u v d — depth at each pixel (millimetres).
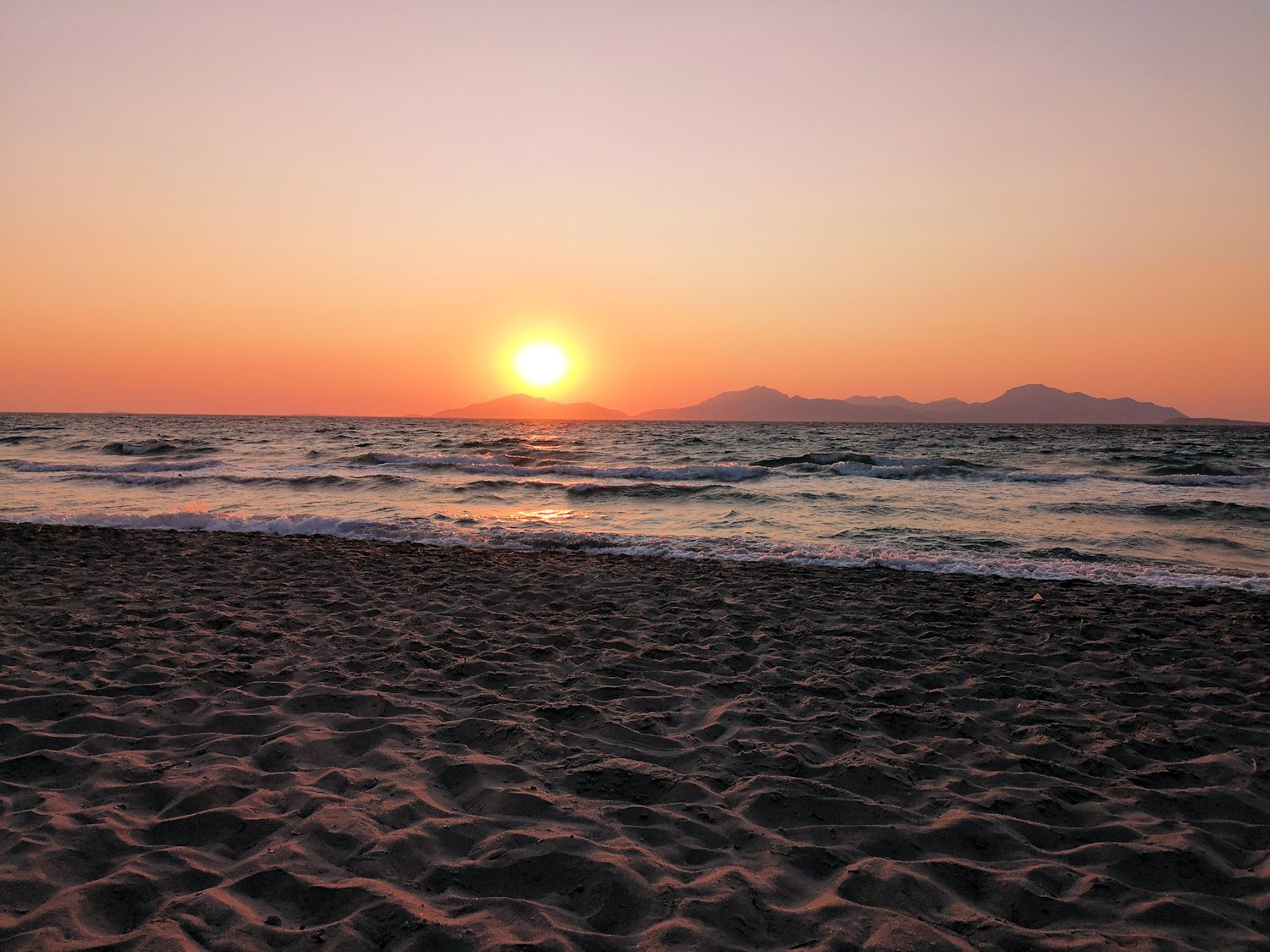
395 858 3291
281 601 8609
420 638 7160
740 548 12797
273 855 3295
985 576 10797
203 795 3865
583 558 12031
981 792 4188
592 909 2998
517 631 7516
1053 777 4406
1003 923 2953
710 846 3531
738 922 2914
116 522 15406
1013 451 48469
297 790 3969
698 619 8117
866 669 6496
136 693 5430
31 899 2910
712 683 6043
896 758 4625
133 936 2689
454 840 3502
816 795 4082
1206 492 22781
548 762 4426
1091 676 6367
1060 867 3393
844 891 3162
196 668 6082
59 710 5090
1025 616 8414
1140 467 33156
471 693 5676
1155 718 5402
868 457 34156
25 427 80250
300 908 2938
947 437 79688
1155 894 3197
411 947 2691
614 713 5289
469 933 2783
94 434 62656
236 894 3002
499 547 13234
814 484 24594
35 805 3738
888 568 11375
